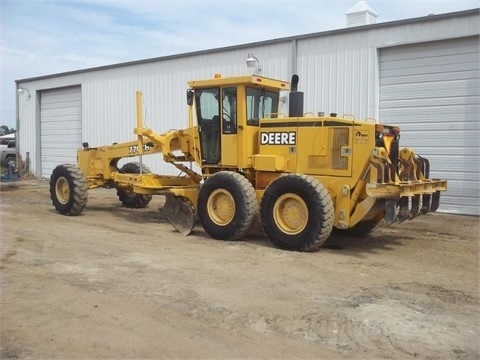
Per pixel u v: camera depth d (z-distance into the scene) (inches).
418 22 486.6
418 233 395.5
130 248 329.1
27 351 176.1
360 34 522.0
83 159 493.4
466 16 462.3
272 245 342.6
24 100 973.8
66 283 249.9
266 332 191.0
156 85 724.7
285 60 579.2
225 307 216.4
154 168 719.7
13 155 1057.5
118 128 788.6
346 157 323.9
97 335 188.7
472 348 178.7
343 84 536.1
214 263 290.7
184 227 380.8
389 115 516.7
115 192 693.9
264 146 361.7
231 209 352.2
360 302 224.1
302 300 226.4
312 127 338.3
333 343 181.8
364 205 316.2
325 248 337.4
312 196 313.9
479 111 468.1
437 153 491.8
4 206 538.0
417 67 498.0
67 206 464.4
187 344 181.0
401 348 178.1
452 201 485.1
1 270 272.8
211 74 656.4
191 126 399.9
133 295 231.9
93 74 820.0
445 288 249.4
